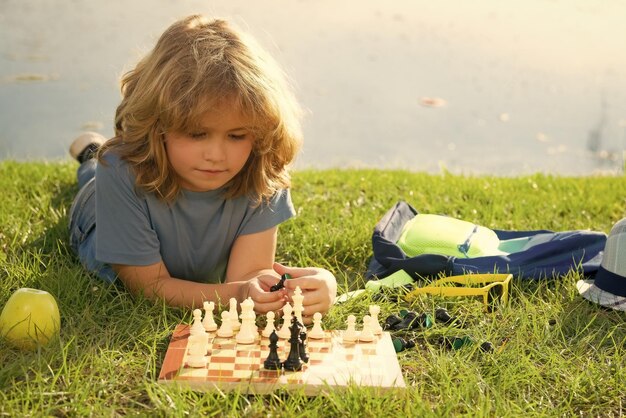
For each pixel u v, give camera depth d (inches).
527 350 113.0
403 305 130.0
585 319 123.7
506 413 93.7
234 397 95.3
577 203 194.5
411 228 152.6
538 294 133.9
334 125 365.1
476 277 134.0
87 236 137.1
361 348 108.4
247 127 111.0
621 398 101.8
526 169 306.0
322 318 121.1
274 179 125.0
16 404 91.6
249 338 108.1
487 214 180.9
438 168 313.9
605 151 343.9
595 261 142.9
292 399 95.0
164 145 116.0
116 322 115.5
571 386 102.0
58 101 357.4
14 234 151.7
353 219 172.1
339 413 93.2
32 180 194.4
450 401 95.1
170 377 98.0
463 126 376.8
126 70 131.3
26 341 105.5
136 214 120.5
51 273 128.6
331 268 147.6
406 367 107.7
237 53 112.5
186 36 114.1
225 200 126.0
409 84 441.7
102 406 94.0
